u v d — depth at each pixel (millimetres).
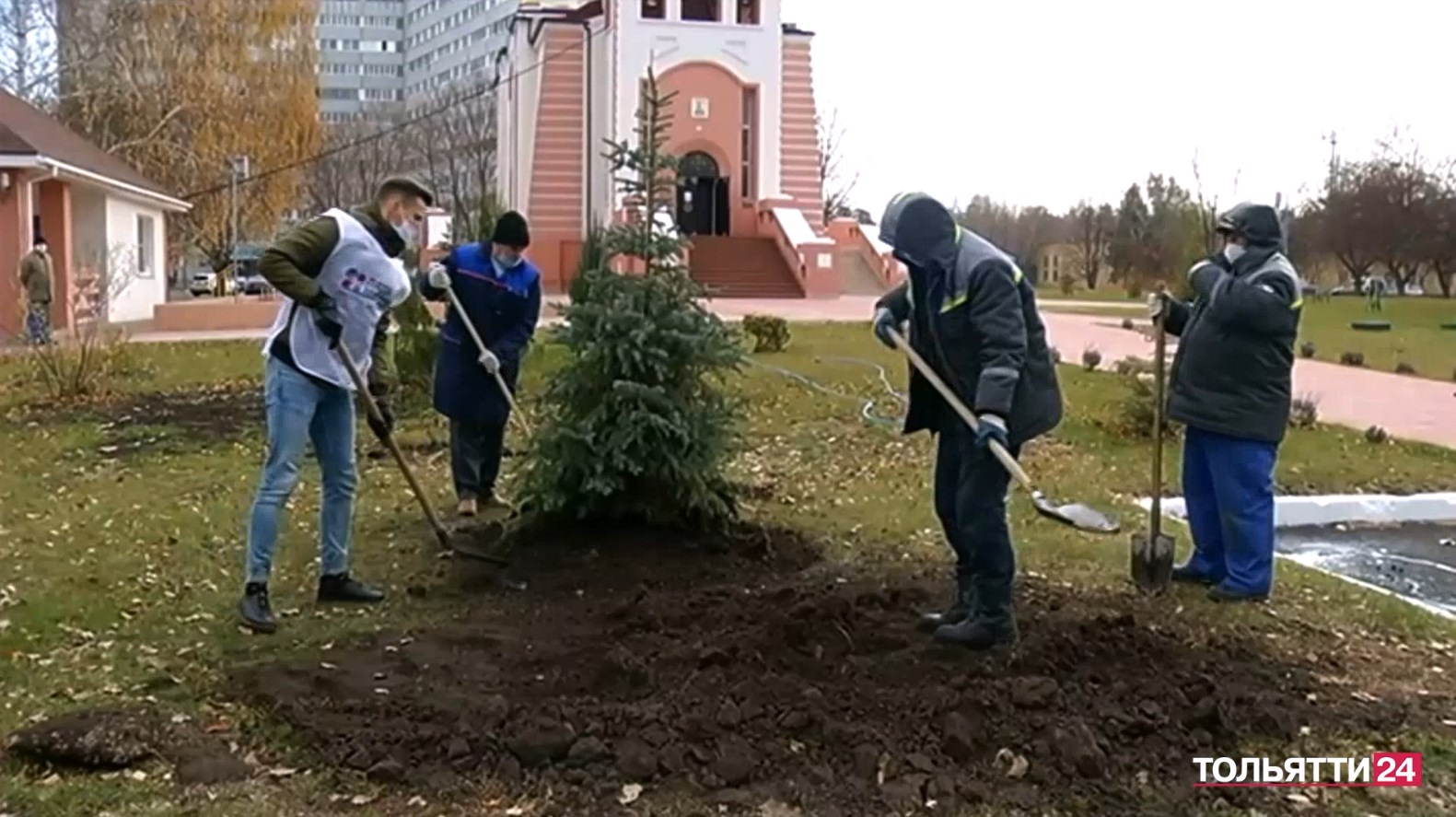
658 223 5969
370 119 77875
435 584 5621
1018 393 4617
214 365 15469
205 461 9000
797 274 32031
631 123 34031
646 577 5641
